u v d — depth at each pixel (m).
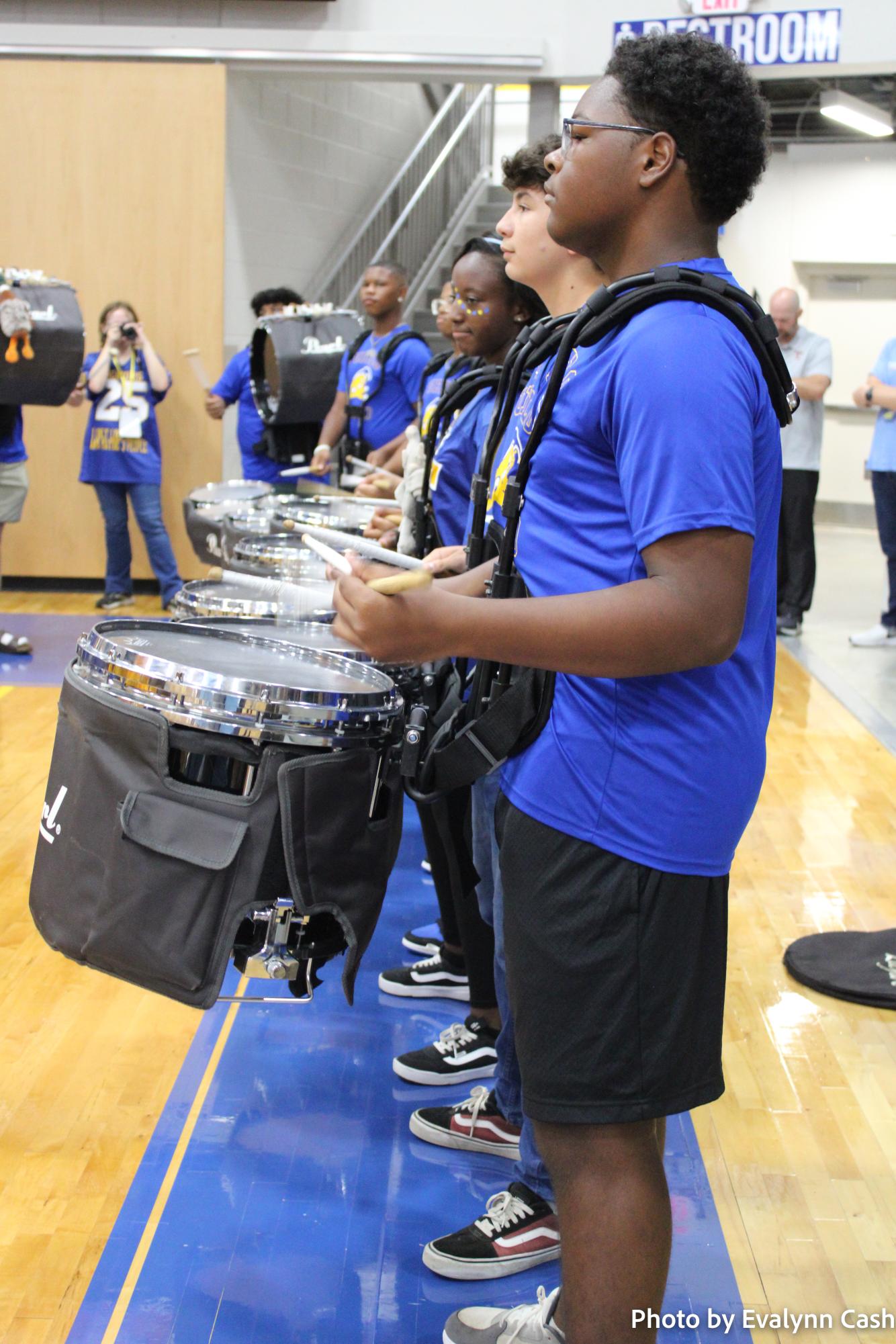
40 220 7.09
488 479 1.48
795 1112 2.26
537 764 1.26
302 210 8.80
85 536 7.34
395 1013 2.60
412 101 10.26
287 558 2.64
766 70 6.57
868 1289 1.78
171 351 7.17
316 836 1.48
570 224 1.27
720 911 1.28
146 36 6.96
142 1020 2.54
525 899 1.27
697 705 1.20
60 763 1.58
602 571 1.20
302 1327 1.67
